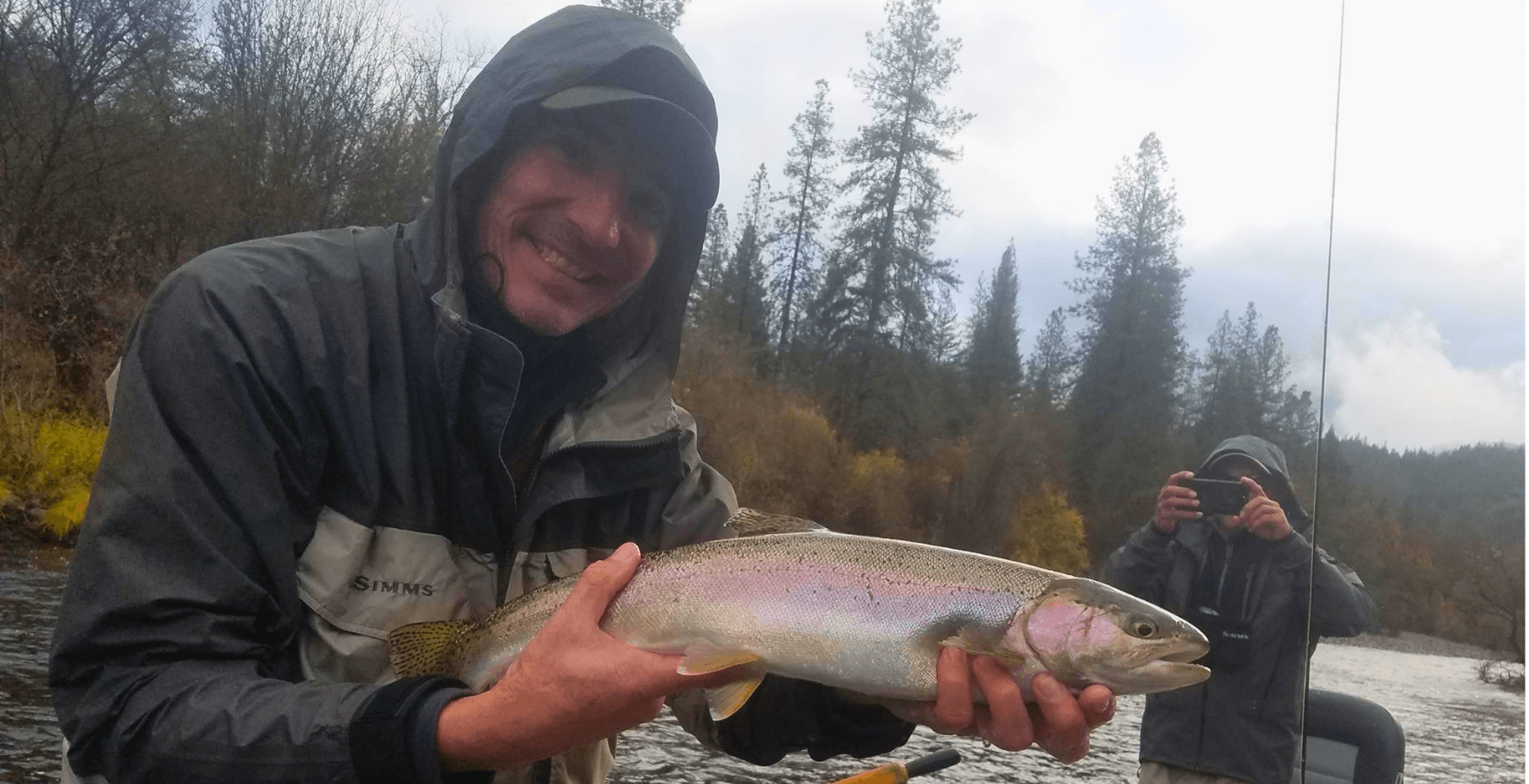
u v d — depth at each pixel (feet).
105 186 58.95
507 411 6.15
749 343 41.91
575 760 7.32
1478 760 9.62
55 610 32.50
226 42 60.44
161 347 5.46
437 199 6.52
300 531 5.87
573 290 6.56
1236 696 8.38
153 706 5.05
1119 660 6.09
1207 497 8.87
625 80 6.71
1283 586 8.58
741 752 7.38
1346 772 8.75
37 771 18.58
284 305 5.75
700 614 6.48
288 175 55.93
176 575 5.21
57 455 47.24
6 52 61.77
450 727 5.13
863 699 7.05
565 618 5.30
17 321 52.11
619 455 6.83
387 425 6.10
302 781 4.95
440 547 6.26
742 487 35.24
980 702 6.33
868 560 6.49
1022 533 24.66
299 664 5.96
